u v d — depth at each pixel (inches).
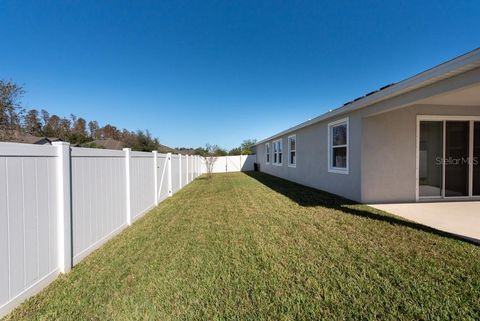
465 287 97.6
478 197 280.7
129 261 133.1
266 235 170.6
